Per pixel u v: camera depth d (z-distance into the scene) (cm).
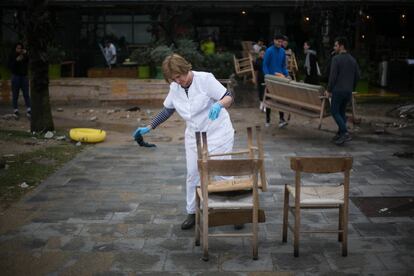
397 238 501
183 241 495
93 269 436
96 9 2036
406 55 2077
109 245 485
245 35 2395
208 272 430
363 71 1648
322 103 980
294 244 458
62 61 1728
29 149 881
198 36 2323
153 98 1495
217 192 482
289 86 1023
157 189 659
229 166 437
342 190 490
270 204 604
